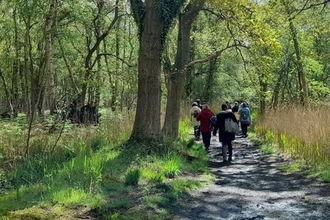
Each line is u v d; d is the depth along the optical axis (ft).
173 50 81.87
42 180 27.45
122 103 81.35
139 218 21.62
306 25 66.23
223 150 44.96
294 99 93.91
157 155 37.29
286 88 100.68
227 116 44.86
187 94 118.42
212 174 36.55
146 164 33.83
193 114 62.90
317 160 36.35
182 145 46.47
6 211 21.48
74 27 75.66
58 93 101.35
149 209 23.38
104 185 27.04
